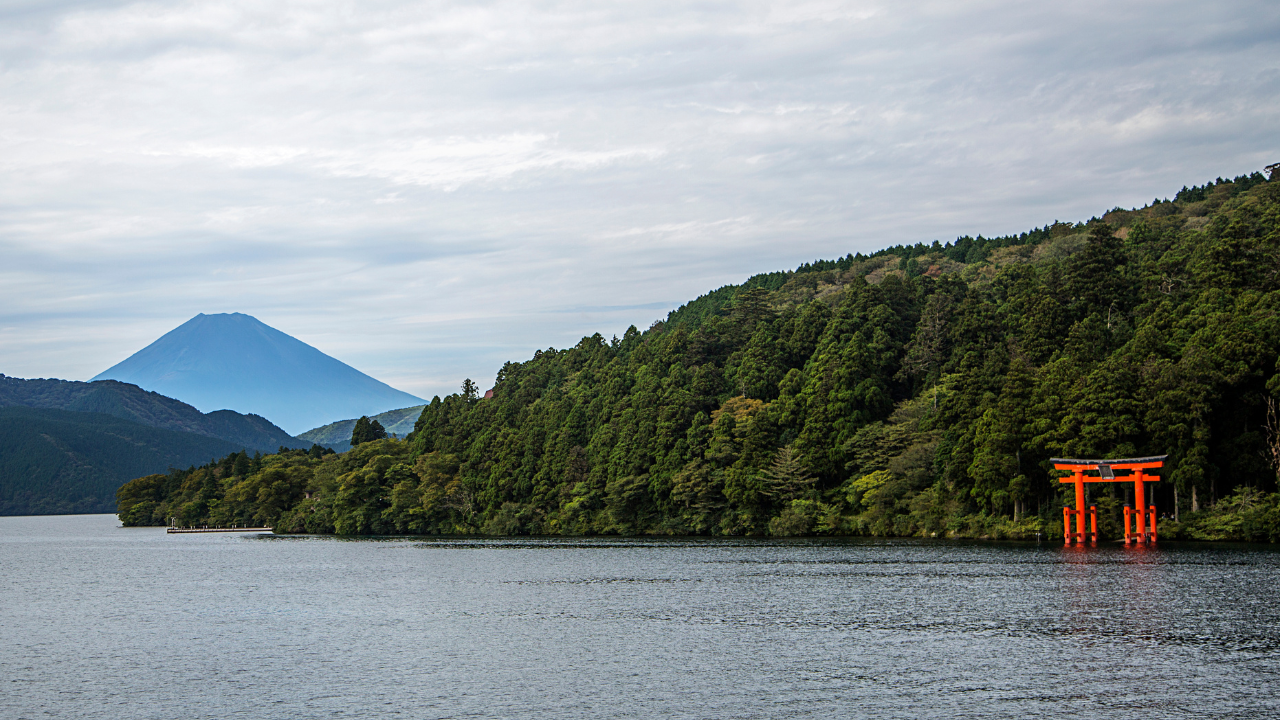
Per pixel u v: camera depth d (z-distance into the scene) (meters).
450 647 49.97
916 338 145.38
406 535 169.88
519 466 163.50
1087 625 51.41
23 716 38.34
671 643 49.62
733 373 156.00
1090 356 113.62
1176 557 80.94
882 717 35.66
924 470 114.81
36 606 70.44
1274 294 101.06
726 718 35.91
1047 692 38.41
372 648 50.22
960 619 54.41
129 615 64.81
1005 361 122.81
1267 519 91.56
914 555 91.31
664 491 140.75
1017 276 167.62
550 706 37.94
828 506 124.75
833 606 60.44
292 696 40.41
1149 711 35.69
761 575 78.75
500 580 80.75
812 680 41.00
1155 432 97.94
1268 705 36.19
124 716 38.09
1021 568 76.88
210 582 85.94
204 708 38.94
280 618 61.62
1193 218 186.75
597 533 149.62
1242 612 54.03
